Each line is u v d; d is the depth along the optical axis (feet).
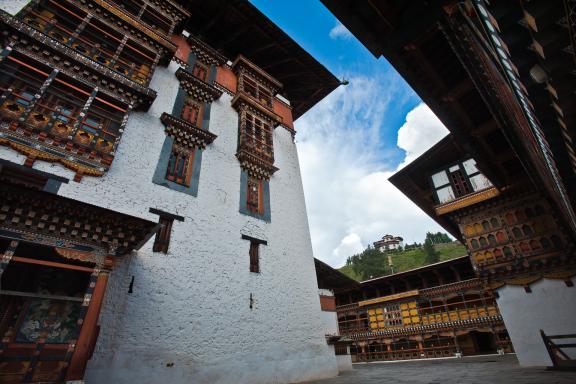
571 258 42.39
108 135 31.68
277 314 37.60
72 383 16.83
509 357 67.56
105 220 21.09
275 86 66.64
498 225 50.60
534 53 11.82
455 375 34.71
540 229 46.34
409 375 38.17
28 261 17.90
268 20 60.70
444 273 109.91
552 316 41.55
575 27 9.34
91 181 28.25
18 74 27.94
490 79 20.13
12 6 31.60
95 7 36.60
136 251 28.40
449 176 61.21
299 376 35.63
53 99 29.19
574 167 19.16
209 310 30.86
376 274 326.44
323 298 57.47
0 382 16.20
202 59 54.44
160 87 42.73
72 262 22.02
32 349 18.01
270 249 42.37
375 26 17.24
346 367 53.21
